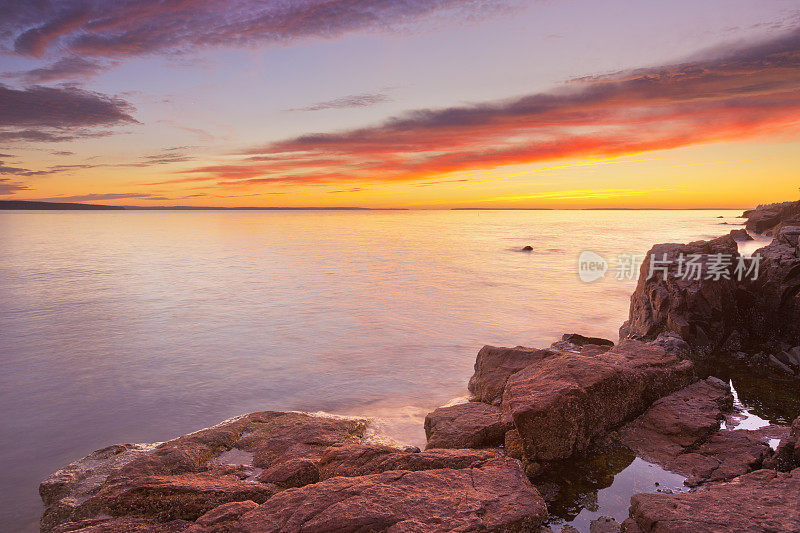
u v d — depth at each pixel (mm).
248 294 46531
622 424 13031
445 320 35031
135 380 22531
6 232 149125
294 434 13266
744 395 15641
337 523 7266
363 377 22438
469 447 12383
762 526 6898
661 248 25438
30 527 11625
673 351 19922
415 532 6988
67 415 18547
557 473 10906
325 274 60938
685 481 10195
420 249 98250
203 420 18031
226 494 9148
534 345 27906
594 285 51531
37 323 34469
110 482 10391
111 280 54844
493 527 7277
